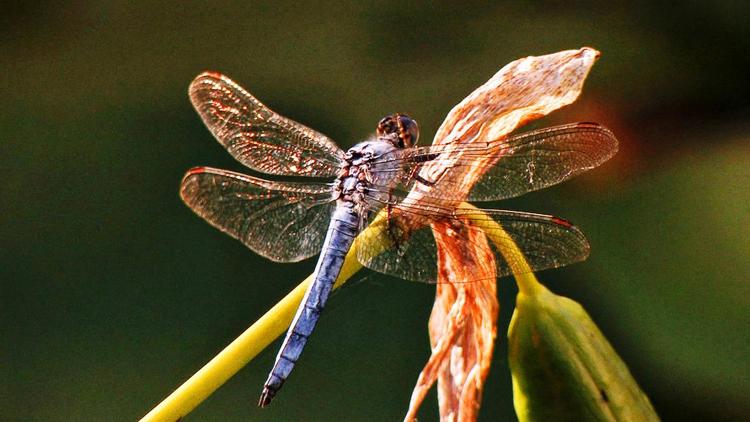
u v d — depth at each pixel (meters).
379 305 0.84
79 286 0.85
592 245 0.84
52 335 0.84
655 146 0.86
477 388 0.73
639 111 0.89
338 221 0.75
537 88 0.74
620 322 0.83
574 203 0.85
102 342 0.84
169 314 0.84
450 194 0.74
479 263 0.73
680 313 0.83
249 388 0.83
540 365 0.72
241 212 0.76
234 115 0.77
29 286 0.85
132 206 0.87
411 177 0.76
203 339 0.84
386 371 0.83
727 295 0.83
